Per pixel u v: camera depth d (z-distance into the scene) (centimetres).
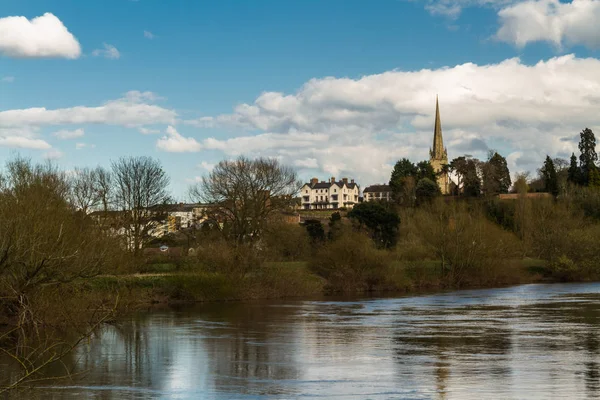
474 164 17475
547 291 7556
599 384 2259
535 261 10450
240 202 8344
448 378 2395
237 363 2794
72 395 2178
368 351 3103
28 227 3550
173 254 7569
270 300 6562
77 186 7531
